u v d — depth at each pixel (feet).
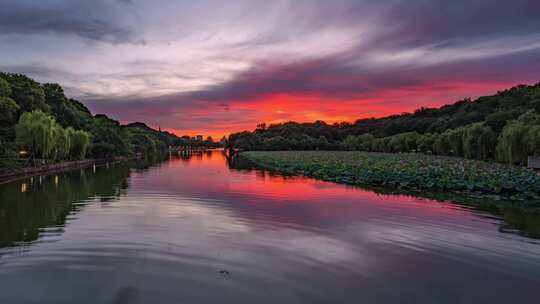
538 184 61.11
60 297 20.65
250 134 425.28
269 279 23.40
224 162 183.42
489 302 20.58
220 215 43.11
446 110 347.97
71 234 33.47
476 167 89.35
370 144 291.38
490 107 239.30
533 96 192.24
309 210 46.52
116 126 277.64
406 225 38.27
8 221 38.73
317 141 337.72
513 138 103.04
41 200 53.42
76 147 155.43
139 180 85.56
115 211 45.03
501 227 37.55
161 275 23.86
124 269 24.82
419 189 68.74
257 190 67.10
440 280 23.53
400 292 21.70
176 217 41.75
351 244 31.27
